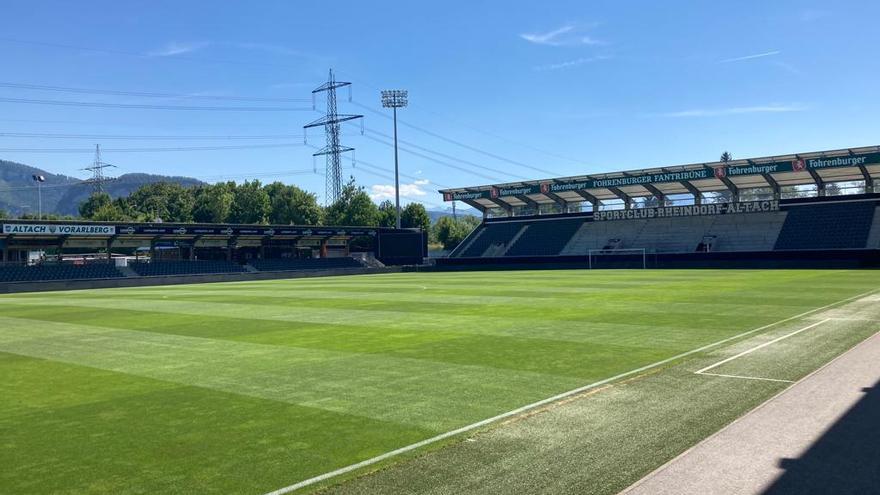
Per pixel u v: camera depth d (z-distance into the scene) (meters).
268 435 8.09
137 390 11.02
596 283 36.78
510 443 7.41
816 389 9.51
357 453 7.27
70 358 14.73
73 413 9.51
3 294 43.25
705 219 67.38
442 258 73.31
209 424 8.70
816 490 5.77
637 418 8.27
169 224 60.28
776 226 61.81
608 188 68.12
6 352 15.93
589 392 9.91
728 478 6.07
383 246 76.25
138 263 61.12
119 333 19.03
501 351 14.07
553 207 80.44
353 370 12.32
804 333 15.51
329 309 24.88
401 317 21.38
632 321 18.83
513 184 69.50
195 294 36.31
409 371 12.09
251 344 16.11
